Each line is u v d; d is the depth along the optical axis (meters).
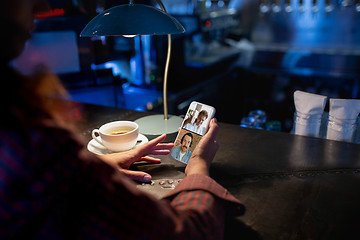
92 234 0.34
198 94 3.34
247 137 1.06
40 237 0.32
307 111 1.04
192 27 3.76
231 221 0.65
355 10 3.77
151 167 0.88
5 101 0.30
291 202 0.71
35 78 0.34
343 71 3.76
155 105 2.69
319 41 4.15
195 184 0.55
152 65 2.92
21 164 0.30
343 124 1.01
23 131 0.30
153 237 0.37
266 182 0.79
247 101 3.56
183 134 0.90
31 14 0.37
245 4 4.58
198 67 3.56
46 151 0.31
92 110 1.37
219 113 3.32
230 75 3.91
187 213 0.46
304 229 0.62
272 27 4.50
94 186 0.34
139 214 0.36
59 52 2.08
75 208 0.34
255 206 0.70
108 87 2.34
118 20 0.83
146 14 0.85
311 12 4.09
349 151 0.93
